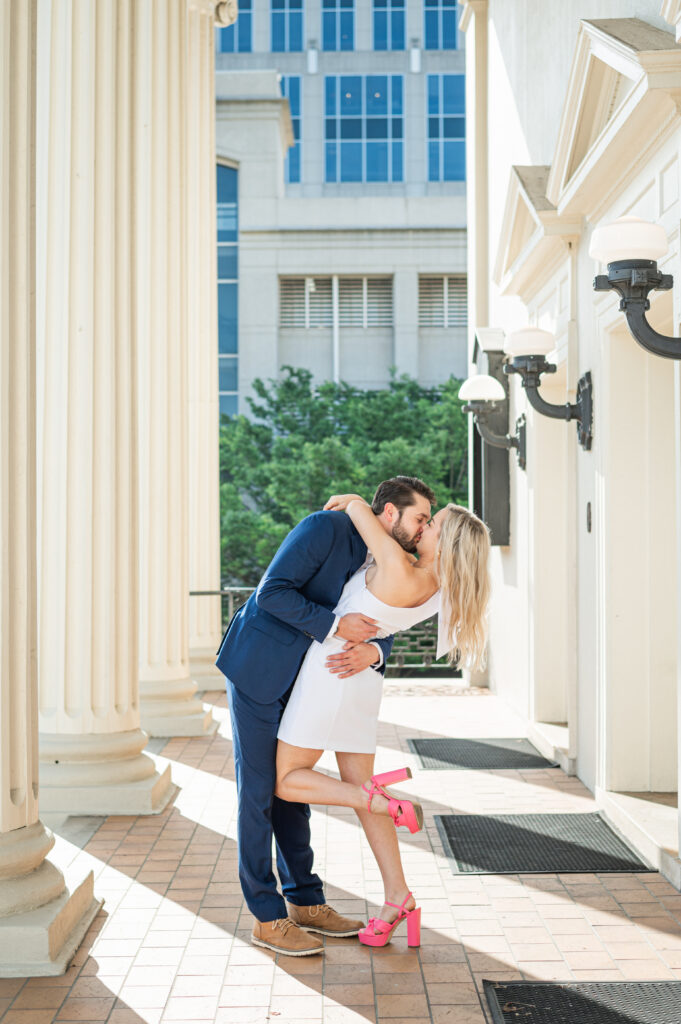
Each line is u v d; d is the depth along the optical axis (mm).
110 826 5418
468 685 10656
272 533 20438
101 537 5598
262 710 3713
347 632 3637
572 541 6613
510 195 7535
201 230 10219
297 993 3436
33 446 3918
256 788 3727
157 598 8008
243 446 22188
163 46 7750
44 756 5684
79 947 3824
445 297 25344
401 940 3918
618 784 5762
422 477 21047
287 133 27031
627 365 5730
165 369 7863
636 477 5738
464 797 6062
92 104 5430
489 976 3576
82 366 5465
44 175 5504
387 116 31500
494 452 9258
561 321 6988
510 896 4387
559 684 7859
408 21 31562
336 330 25375
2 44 3688
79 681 5668
